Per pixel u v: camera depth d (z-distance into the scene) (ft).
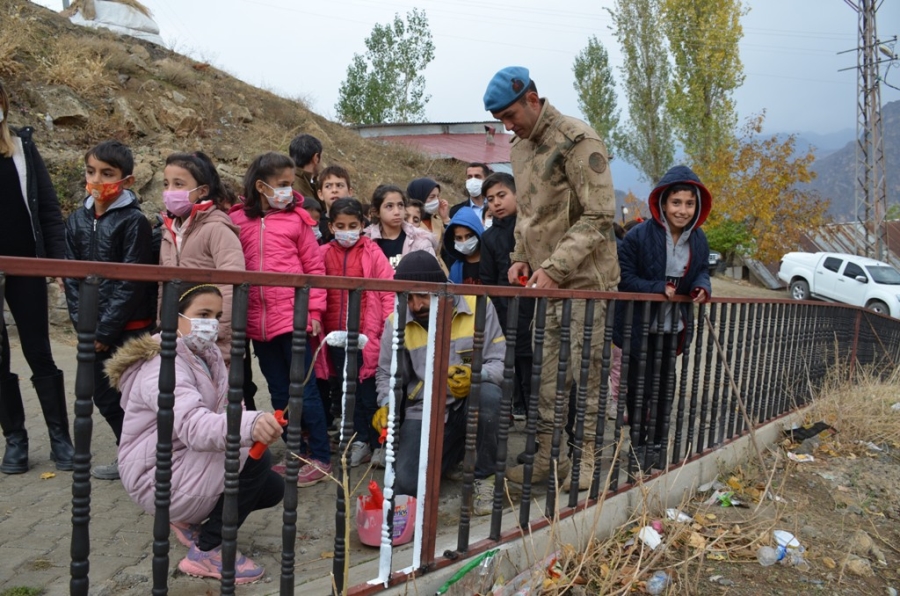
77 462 5.58
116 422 13.06
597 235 11.88
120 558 10.02
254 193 13.52
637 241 14.38
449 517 11.79
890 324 30.99
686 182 13.61
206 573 9.35
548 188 12.49
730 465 15.88
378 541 10.28
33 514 11.61
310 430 13.67
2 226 12.93
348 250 15.44
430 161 67.15
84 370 5.48
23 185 13.07
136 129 37.45
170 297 5.99
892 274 68.33
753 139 84.17
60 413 13.87
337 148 57.16
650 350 14.58
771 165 81.82
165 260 12.90
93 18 49.16
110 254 12.66
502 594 9.27
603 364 11.53
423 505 8.55
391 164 62.23
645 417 14.75
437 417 8.56
